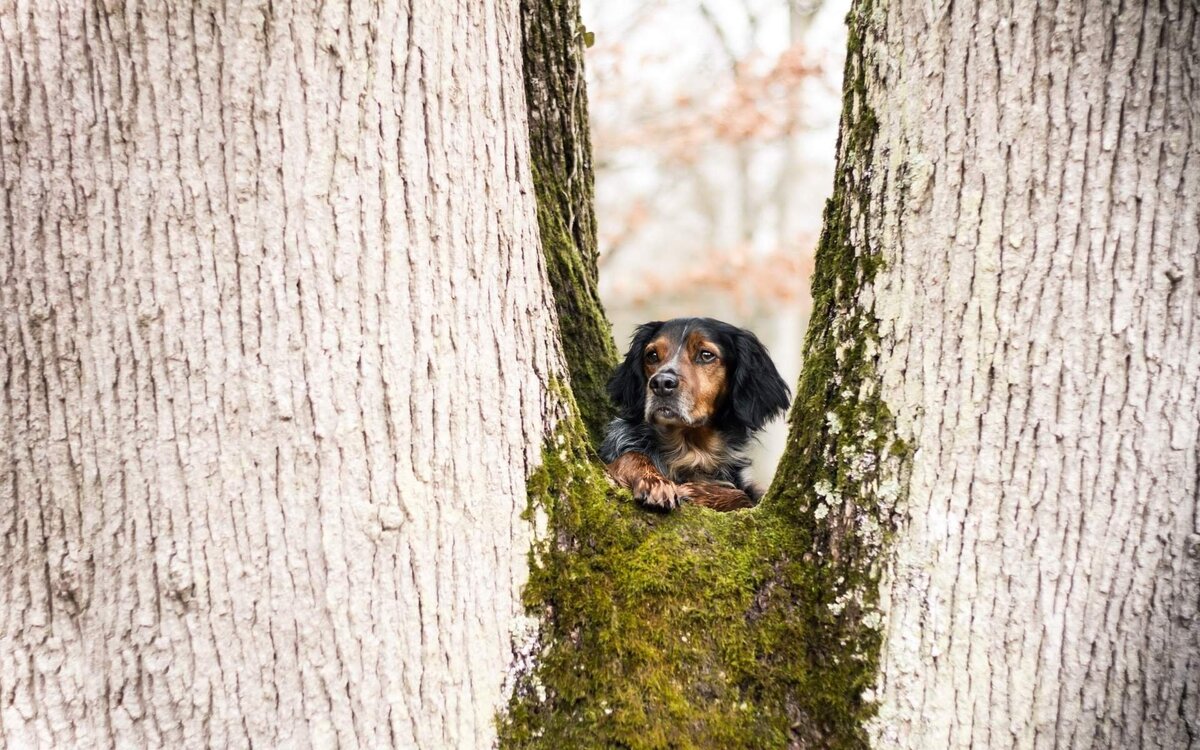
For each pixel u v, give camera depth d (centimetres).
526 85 394
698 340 477
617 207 1334
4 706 217
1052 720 229
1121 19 215
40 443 216
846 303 264
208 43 212
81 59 209
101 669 220
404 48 229
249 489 223
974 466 233
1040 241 224
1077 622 227
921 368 241
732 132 1143
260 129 217
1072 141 220
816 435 271
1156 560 225
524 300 263
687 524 283
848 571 256
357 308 228
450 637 243
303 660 229
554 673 258
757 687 260
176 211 215
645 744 253
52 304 213
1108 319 221
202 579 221
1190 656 227
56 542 218
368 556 232
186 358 217
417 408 236
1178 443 222
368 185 228
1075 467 225
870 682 247
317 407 226
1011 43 223
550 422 273
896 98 245
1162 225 218
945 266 235
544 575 262
